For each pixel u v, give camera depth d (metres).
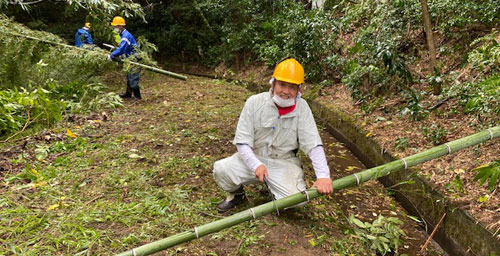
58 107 5.01
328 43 7.34
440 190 3.34
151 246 2.26
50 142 4.48
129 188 3.43
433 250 3.11
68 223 2.84
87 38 7.59
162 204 3.13
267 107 2.73
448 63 5.48
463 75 4.96
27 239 2.66
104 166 3.88
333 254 2.65
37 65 5.31
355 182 2.54
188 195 3.34
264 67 9.70
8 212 2.95
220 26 11.62
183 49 12.38
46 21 12.57
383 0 5.86
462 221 2.96
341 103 6.28
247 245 2.67
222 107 6.60
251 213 2.43
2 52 5.31
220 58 11.26
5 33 5.30
